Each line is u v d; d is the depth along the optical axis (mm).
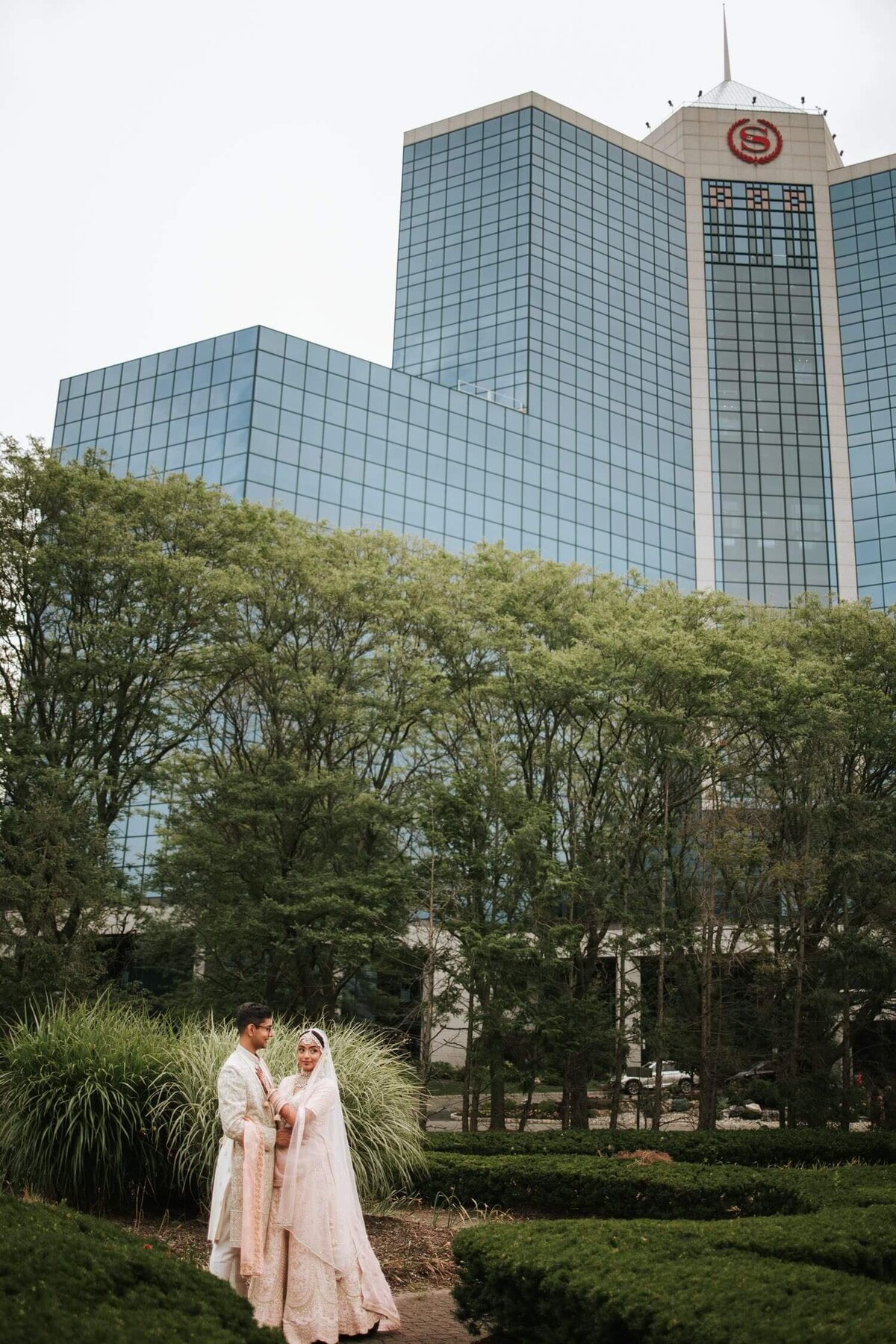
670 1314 6887
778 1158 20375
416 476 69250
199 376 64812
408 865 27469
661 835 28062
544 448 77062
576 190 85938
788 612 33469
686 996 29531
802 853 27406
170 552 29125
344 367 67375
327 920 25641
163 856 28078
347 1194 8430
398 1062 15312
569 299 82875
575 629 30078
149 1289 5859
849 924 28516
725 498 84062
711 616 30844
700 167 91375
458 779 27344
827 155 92250
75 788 26250
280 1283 7887
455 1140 19625
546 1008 26422
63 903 24109
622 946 28047
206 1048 12930
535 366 79250
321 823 27000
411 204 88312
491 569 31484
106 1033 13266
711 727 28984
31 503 27656
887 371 85688
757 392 86438
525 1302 8188
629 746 28938
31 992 22406
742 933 30125
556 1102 37719
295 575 28375
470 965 26375
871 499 83562
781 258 89500
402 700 28469
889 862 27641
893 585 81250
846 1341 6164
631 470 81188
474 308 82750
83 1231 6734
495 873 27000
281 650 28703
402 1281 10445
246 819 26484
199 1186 12352
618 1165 15078
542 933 26922
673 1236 9117
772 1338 6348
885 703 28375
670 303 87562
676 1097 40250
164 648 28219
